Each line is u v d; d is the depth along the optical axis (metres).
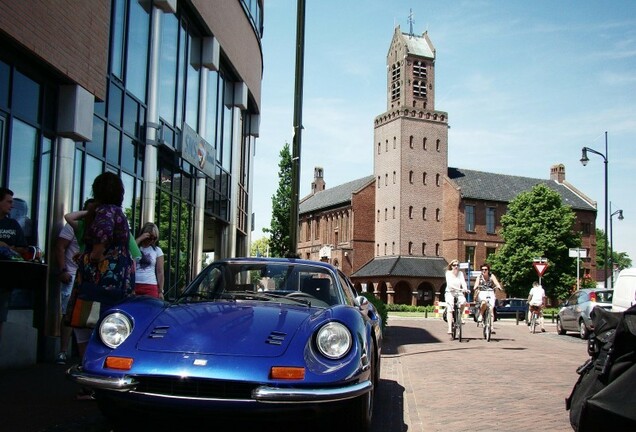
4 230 6.89
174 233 15.35
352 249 73.56
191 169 16.52
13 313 8.26
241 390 4.36
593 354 4.88
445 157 72.69
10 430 4.80
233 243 20.72
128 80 12.20
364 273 70.69
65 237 7.59
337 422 4.96
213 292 5.91
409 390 8.05
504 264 61.16
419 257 69.81
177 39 15.12
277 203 53.16
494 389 8.07
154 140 13.25
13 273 6.31
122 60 11.86
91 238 5.73
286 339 4.71
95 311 5.71
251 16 22.03
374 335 6.38
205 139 17.33
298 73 11.65
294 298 5.73
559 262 60.16
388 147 72.88
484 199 71.25
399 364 11.18
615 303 11.10
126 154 12.17
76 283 5.79
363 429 5.00
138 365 4.45
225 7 18.27
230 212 20.72
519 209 61.56
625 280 10.95
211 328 4.84
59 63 8.76
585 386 4.70
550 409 6.70
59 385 6.81
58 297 9.17
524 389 8.07
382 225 72.94
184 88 15.83
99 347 4.74
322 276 6.10
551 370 10.07
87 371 4.55
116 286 5.73
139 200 12.91
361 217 74.38
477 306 17.58
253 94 22.95
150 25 13.34
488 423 5.99
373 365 6.14
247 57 21.59
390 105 74.94
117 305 5.19
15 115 8.30
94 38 9.90
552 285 59.78
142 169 13.07
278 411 4.33
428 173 71.62
